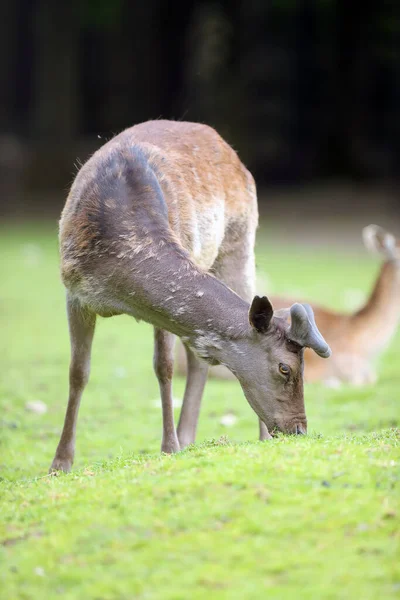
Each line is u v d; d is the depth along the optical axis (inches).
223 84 2140.7
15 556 295.4
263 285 1037.2
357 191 1988.2
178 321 393.1
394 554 274.7
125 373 736.3
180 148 464.4
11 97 2583.7
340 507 299.3
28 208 1897.1
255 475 324.2
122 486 335.9
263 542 284.7
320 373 715.4
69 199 430.0
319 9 2009.1
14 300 1047.6
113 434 563.2
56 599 269.3
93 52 2351.1
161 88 2262.6
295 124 2069.4
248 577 269.4
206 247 460.8
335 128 2062.0
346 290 1098.1
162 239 401.1
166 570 276.1
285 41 2063.2
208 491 315.3
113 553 287.7
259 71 2069.4
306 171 2075.5
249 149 2068.2
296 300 719.1
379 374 762.8
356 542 281.7
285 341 380.5
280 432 382.3
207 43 2164.1
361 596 257.4
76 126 2198.6
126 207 408.5
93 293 410.3
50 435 567.8
